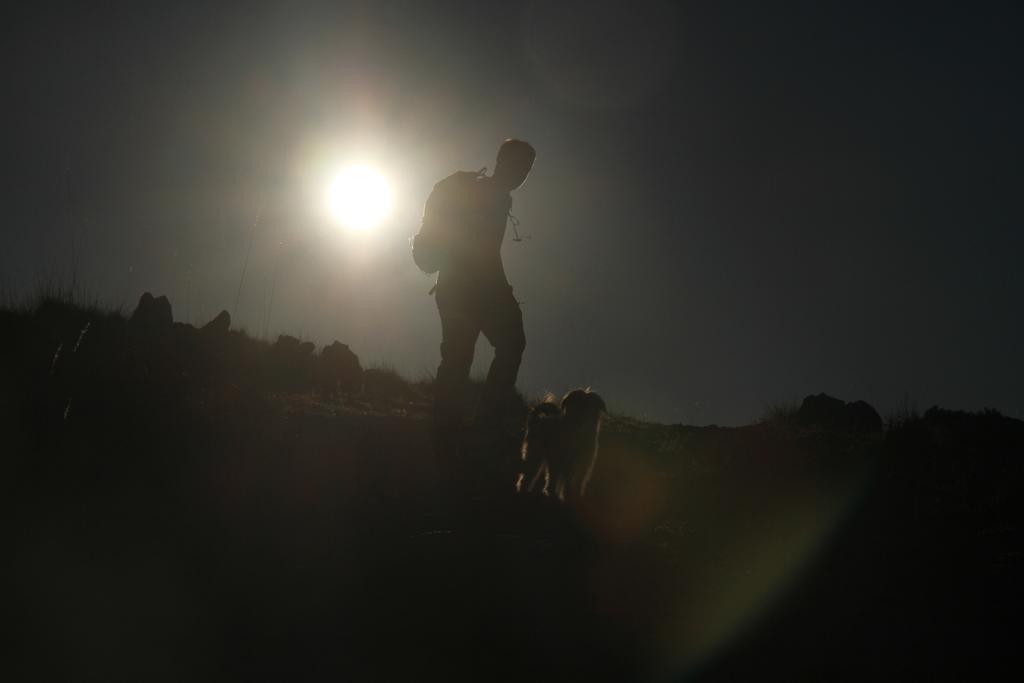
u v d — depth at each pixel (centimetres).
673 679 554
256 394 1093
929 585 695
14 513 674
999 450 1049
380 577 644
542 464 855
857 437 1145
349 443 934
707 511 850
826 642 605
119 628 559
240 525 709
